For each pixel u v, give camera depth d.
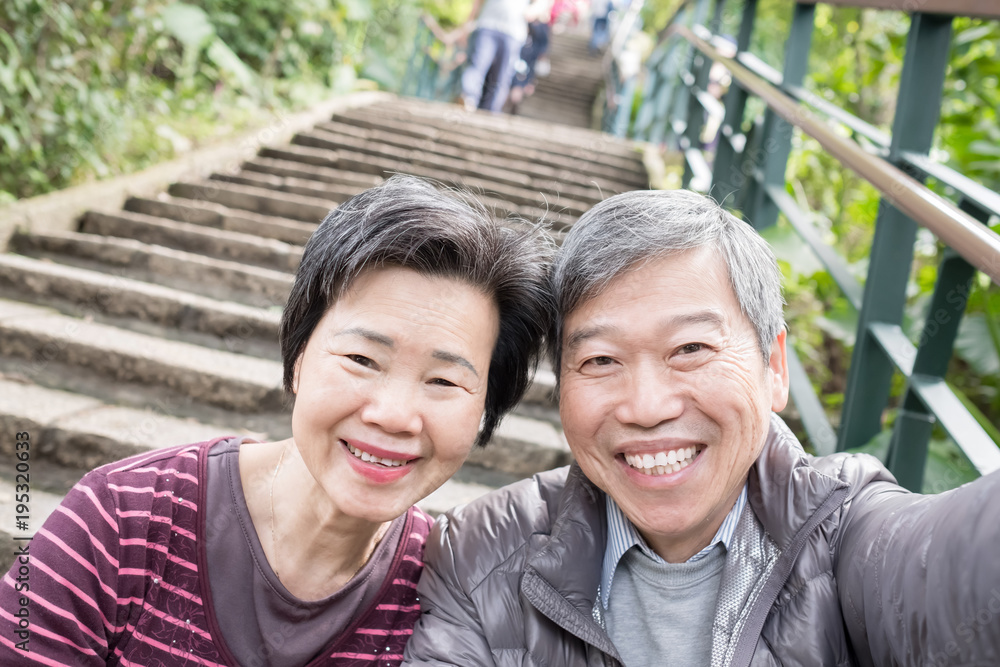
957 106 3.56
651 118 6.78
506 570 1.29
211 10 6.27
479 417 1.20
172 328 2.96
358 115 5.98
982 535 0.89
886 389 2.09
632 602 1.30
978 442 1.58
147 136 4.74
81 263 3.33
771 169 3.19
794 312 3.69
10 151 3.97
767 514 1.20
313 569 1.26
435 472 1.19
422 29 8.16
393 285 1.12
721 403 1.14
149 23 5.09
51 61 4.19
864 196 4.24
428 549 1.37
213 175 4.49
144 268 3.29
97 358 2.63
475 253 1.14
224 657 1.19
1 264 3.02
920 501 1.05
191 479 1.26
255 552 1.22
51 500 2.16
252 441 1.38
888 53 3.98
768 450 1.26
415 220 1.11
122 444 2.29
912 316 2.97
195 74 6.28
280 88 6.41
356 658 1.27
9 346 2.67
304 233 3.78
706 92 4.71
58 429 2.29
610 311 1.16
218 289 3.26
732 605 1.19
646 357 1.15
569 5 8.58
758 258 1.20
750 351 1.18
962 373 3.25
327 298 1.16
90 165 4.25
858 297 2.23
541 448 2.50
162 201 3.91
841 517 1.19
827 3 2.93
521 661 1.22
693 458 1.18
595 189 5.07
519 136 5.89
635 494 1.20
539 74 9.86
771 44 7.24
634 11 9.89
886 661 1.04
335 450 1.16
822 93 4.50
